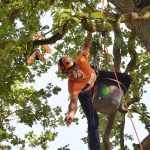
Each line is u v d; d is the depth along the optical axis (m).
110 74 7.67
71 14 6.52
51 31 7.38
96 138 8.18
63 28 6.63
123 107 8.09
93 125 8.14
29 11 8.98
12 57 8.32
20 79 9.31
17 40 7.57
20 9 9.34
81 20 6.59
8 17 9.41
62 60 6.88
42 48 8.27
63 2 9.16
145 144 11.47
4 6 9.27
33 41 7.44
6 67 8.98
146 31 9.74
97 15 6.62
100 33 7.09
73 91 6.84
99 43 7.09
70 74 6.86
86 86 6.95
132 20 8.35
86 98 7.90
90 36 7.08
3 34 7.70
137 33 10.24
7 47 7.51
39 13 10.37
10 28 8.27
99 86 7.60
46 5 9.55
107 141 14.01
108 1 10.12
